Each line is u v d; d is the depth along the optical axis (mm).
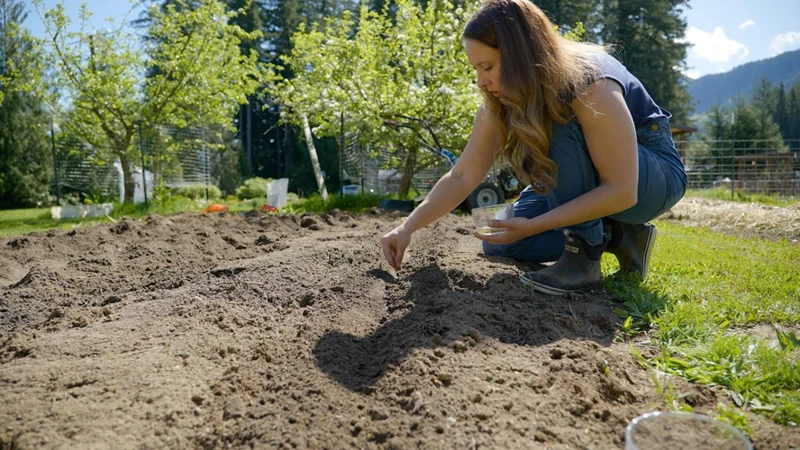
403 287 2613
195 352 1812
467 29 2086
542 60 2021
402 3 10055
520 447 1270
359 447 1315
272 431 1384
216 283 2666
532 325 1992
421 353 1666
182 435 1388
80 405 1456
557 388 1533
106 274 3117
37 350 1839
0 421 1384
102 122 10672
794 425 1443
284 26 33625
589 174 2246
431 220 2410
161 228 4402
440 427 1331
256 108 36875
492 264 2771
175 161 12164
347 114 9617
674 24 32031
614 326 2131
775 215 6523
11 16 19344
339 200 8258
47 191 19750
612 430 1396
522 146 2213
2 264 3266
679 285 2750
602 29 31547
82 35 10508
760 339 2037
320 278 2746
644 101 2422
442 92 8719
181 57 11234
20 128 19453
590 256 2457
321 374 1676
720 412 1486
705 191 12289
